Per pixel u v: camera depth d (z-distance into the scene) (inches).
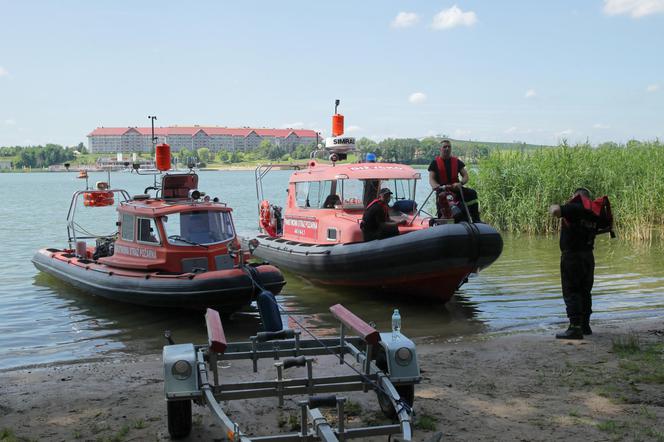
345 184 519.2
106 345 359.6
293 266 534.3
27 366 312.5
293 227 576.4
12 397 248.2
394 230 463.2
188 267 431.5
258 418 217.2
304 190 564.4
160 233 433.4
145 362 307.9
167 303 416.2
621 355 285.4
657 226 804.6
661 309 408.5
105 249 540.1
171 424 197.5
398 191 527.8
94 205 566.3
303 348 227.1
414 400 230.1
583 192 324.5
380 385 193.5
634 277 520.7
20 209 1524.4
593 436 193.3
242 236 690.8
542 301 447.8
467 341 341.7
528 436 194.7
